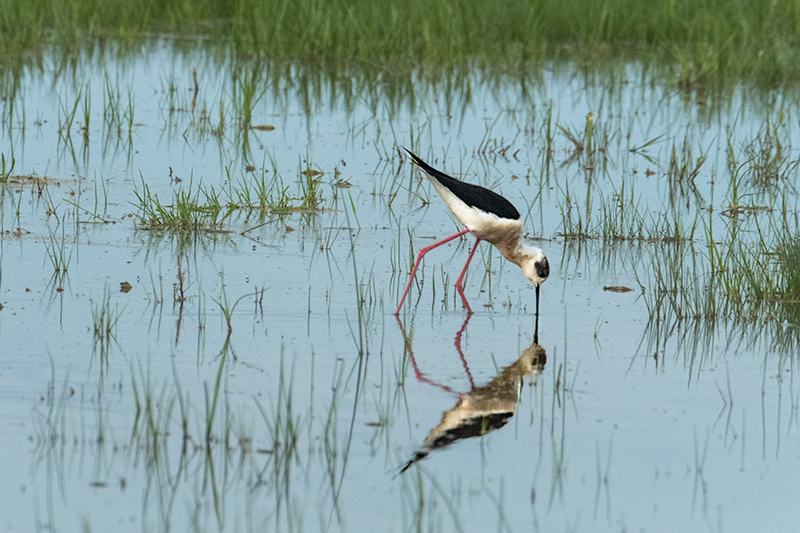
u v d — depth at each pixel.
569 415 8.82
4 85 21.44
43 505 7.04
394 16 26.02
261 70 23.98
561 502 7.32
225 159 17.78
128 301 11.31
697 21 28.06
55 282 11.80
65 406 8.55
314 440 8.16
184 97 21.83
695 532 6.99
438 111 21.64
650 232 14.99
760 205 16.39
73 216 14.41
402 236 14.51
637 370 9.96
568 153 19.11
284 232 14.38
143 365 9.51
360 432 8.33
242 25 26.58
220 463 7.71
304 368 9.66
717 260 13.69
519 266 12.74
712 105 22.36
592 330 11.13
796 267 12.45
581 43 27.81
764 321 11.59
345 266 13.03
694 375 9.88
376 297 11.96
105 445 7.91
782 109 21.22
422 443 8.18
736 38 27.56
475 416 8.73
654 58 25.77
